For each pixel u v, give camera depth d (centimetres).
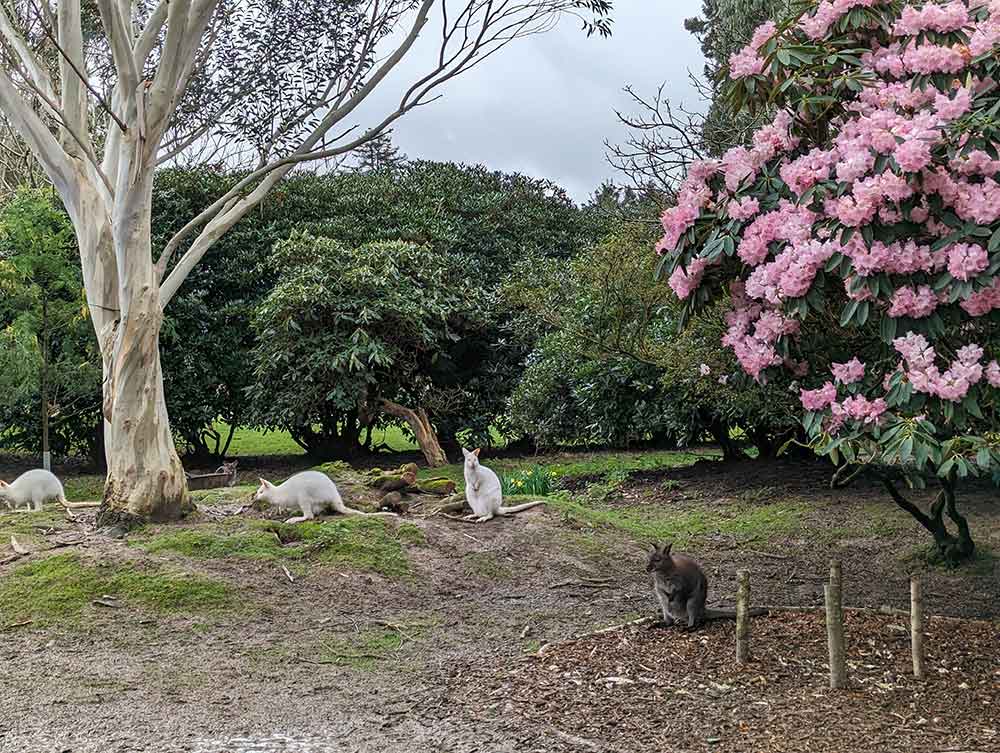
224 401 1727
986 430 525
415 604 759
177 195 1705
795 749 443
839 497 1179
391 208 1816
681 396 1291
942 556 891
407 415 1634
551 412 1484
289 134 972
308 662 613
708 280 572
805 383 600
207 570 769
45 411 1436
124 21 899
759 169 556
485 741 467
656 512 1210
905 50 532
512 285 1546
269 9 973
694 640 605
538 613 732
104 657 621
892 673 539
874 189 454
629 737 464
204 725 500
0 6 983
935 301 459
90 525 877
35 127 905
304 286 1519
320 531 870
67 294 1531
